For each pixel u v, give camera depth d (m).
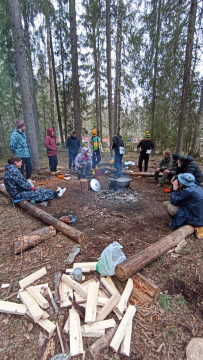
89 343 1.45
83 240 2.67
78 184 5.48
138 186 5.53
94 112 18.81
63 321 1.60
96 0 8.84
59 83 15.67
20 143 5.24
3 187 4.79
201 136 10.50
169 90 6.88
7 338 1.47
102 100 17.62
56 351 1.40
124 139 12.89
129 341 1.47
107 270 1.97
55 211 3.69
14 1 5.51
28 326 1.57
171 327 1.62
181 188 3.27
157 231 3.06
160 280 2.06
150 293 1.85
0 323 1.59
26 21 9.11
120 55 8.96
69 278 1.93
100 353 1.40
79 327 1.52
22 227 3.08
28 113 6.38
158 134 11.04
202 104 8.34
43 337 1.48
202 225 2.87
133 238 2.83
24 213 3.60
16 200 3.81
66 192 4.78
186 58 6.27
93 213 3.65
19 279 2.02
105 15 9.30
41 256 2.37
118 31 8.59
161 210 3.88
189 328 1.62
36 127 12.12
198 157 10.60
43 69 12.48
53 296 1.80
